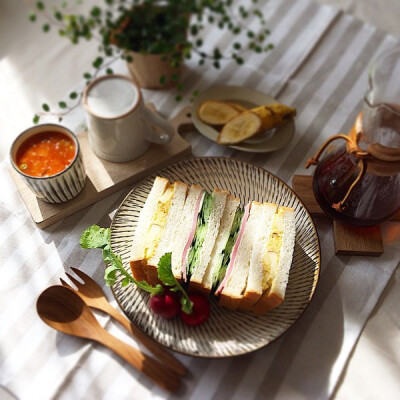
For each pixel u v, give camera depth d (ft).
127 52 2.27
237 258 1.89
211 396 1.77
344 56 2.60
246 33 2.69
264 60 2.59
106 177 2.16
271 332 1.77
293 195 2.02
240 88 2.40
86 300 1.89
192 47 2.39
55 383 1.78
